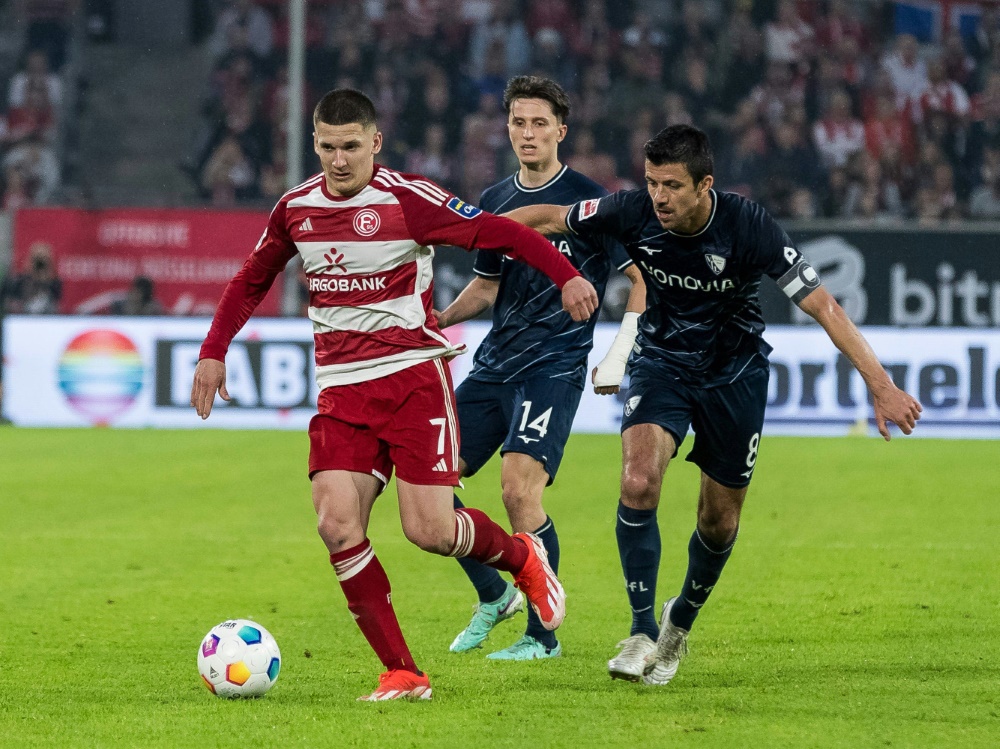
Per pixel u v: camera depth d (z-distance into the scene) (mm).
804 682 17469
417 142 74812
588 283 16031
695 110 75375
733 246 16734
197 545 30062
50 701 16500
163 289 61844
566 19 77375
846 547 29250
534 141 21125
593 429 54094
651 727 14961
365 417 16594
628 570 17500
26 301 62031
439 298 55469
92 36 82312
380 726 15008
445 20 77125
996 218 71875
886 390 15945
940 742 14289
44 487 38844
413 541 16766
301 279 59844
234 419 54375
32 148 78312
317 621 22219
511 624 22297
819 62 75812
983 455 46344
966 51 77125
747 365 17484
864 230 55031
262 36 77438
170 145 80625
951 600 23578
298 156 59688
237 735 14656
